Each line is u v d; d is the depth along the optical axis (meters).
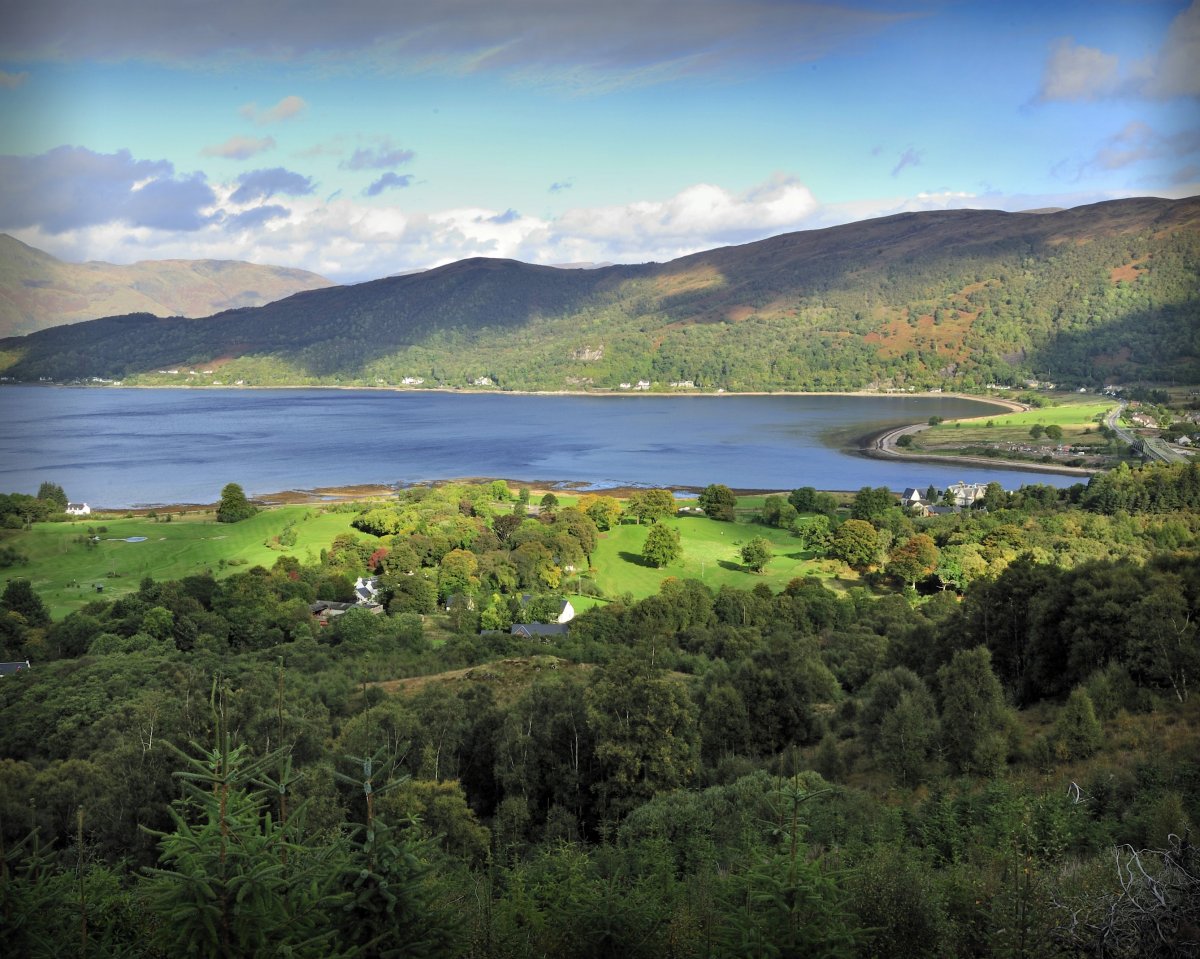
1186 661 34.78
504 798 36.66
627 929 12.59
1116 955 11.23
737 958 10.47
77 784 32.78
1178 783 22.67
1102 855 16.52
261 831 10.00
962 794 25.06
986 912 12.99
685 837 25.83
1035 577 48.25
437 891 9.84
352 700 49.84
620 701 36.00
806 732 42.12
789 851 11.65
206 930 8.68
